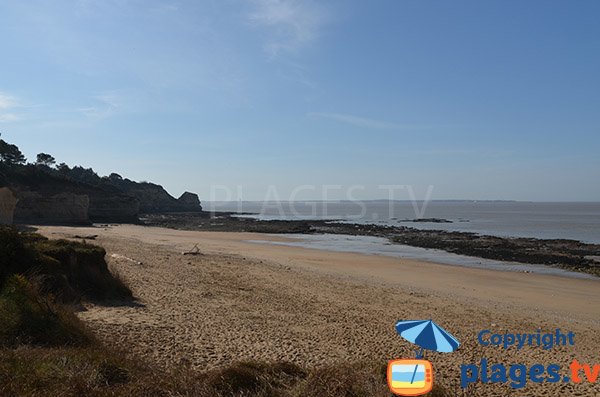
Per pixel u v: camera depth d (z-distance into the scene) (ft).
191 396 21.25
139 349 31.83
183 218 313.12
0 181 166.91
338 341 39.50
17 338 27.12
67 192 229.25
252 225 235.81
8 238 42.80
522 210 557.33
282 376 24.40
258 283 66.80
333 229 214.90
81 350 25.93
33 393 19.65
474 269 101.35
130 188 409.08
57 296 40.96
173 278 63.77
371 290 67.26
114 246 99.66
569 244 151.74
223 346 35.19
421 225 257.14
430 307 56.65
